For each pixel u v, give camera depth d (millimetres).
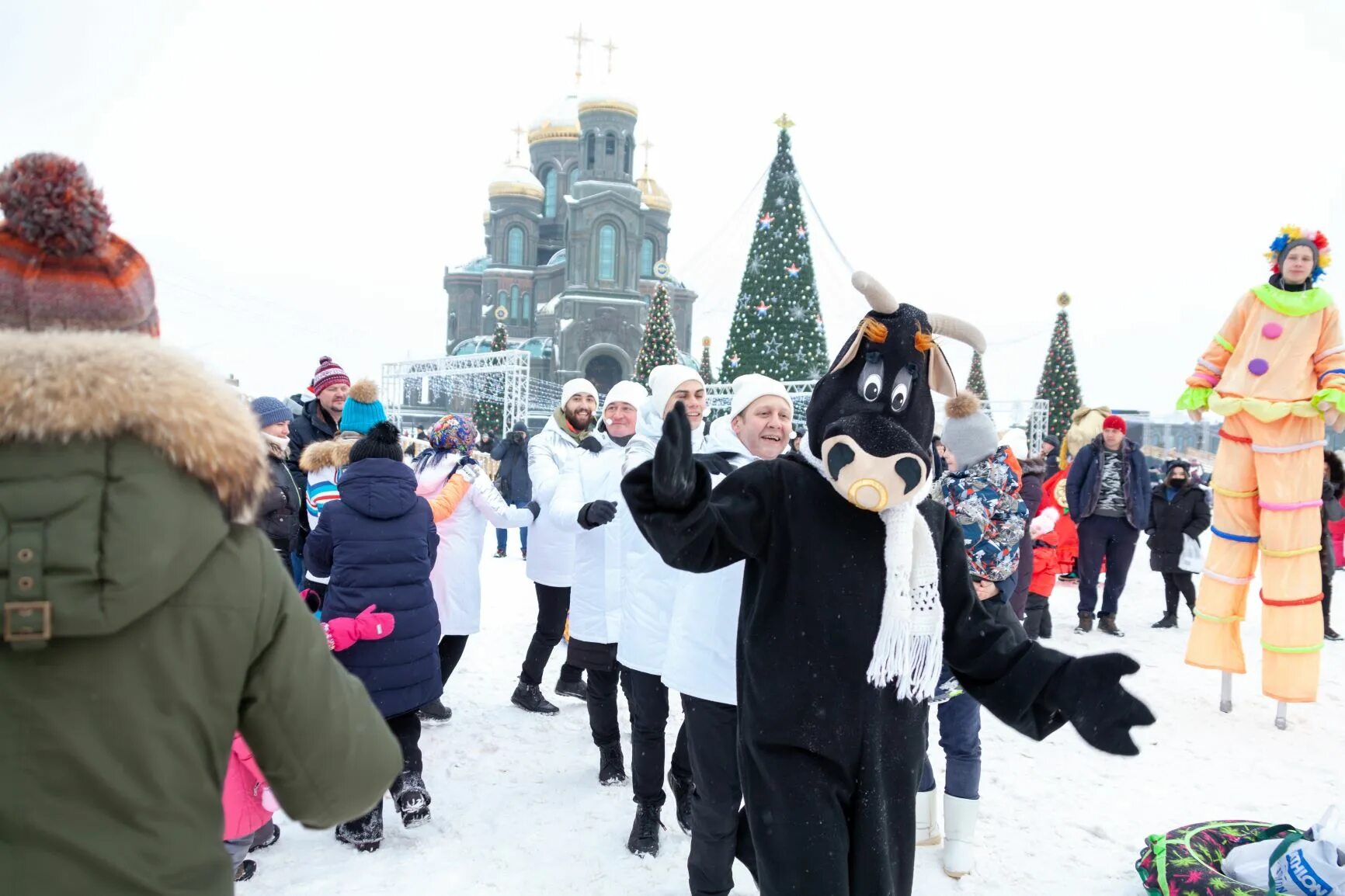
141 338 1325
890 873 2297
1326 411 5227
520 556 13664
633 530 3916
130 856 1181
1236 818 4211
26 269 1317
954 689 3439
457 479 5070
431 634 3973
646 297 59875
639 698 3816
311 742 1395
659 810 3855
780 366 22453
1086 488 8273
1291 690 5391
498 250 60938
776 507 2367
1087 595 8469
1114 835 4016
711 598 3156
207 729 1276
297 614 1409
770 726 2299
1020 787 4562
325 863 3664
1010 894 3496
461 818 4109
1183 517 8484
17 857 1145
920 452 2254
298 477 5887
